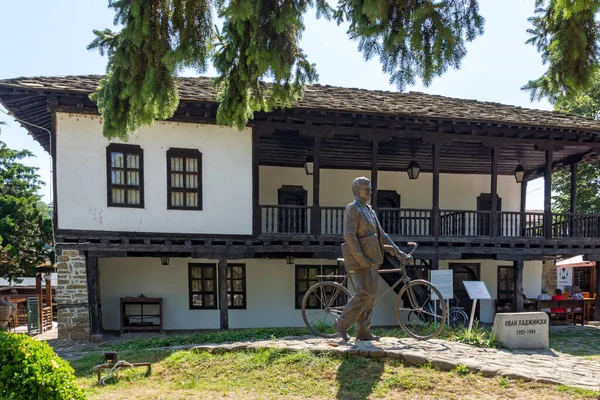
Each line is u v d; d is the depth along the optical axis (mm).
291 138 13508
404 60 5355
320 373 6383
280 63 5797
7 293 18609
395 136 13148
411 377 6059
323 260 15359
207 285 14688
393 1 4867
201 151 12406
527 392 5543
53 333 14633
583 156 15664
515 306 14172
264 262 15055
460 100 16078
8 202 21797
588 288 21312
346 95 14203
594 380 5914
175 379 6598
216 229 12430
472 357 6766
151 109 6199
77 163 11602
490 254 14422
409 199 17031
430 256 13398
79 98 11320
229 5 5070
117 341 11602
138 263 14219
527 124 13234
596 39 5332
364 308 7438
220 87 7180
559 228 14352
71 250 11641
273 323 14977
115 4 5438
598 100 20297
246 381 6324
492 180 13789
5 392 4496
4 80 10914
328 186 16406
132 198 11984
